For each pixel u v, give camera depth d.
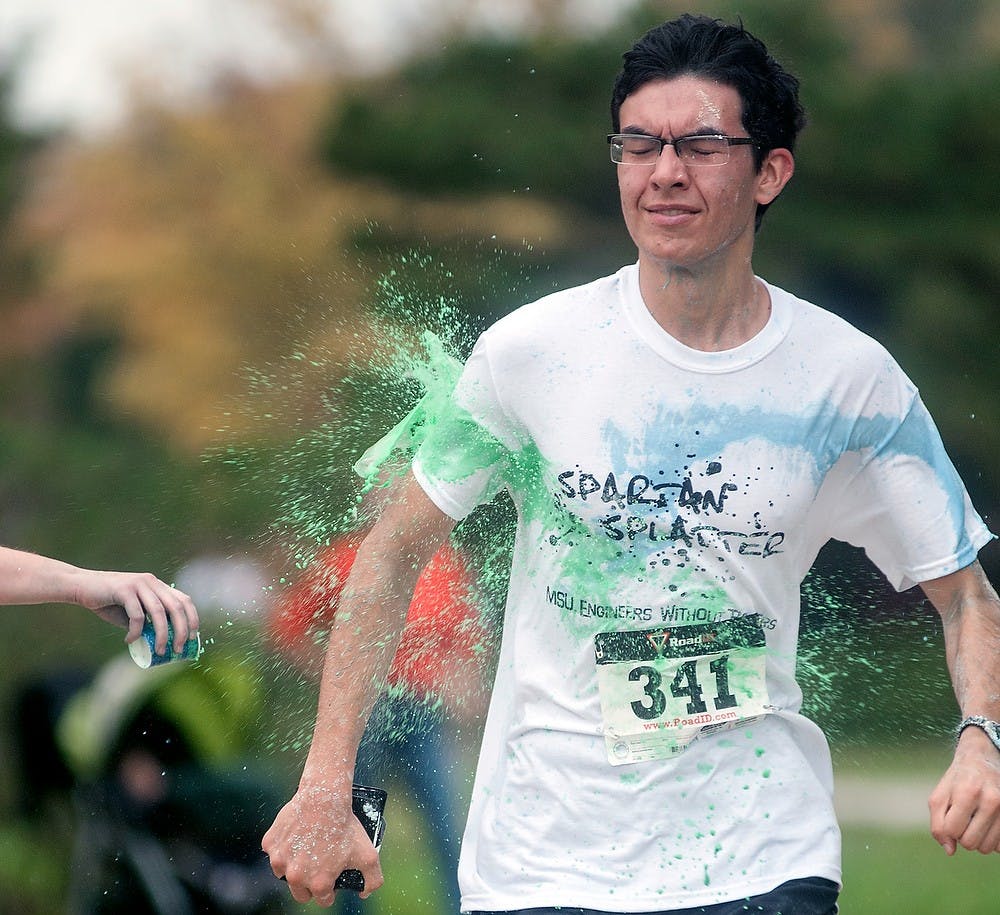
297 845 10.52
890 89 66.19
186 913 15.83
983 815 9.88
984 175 65.19
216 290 62.66
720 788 10.52
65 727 16.19
